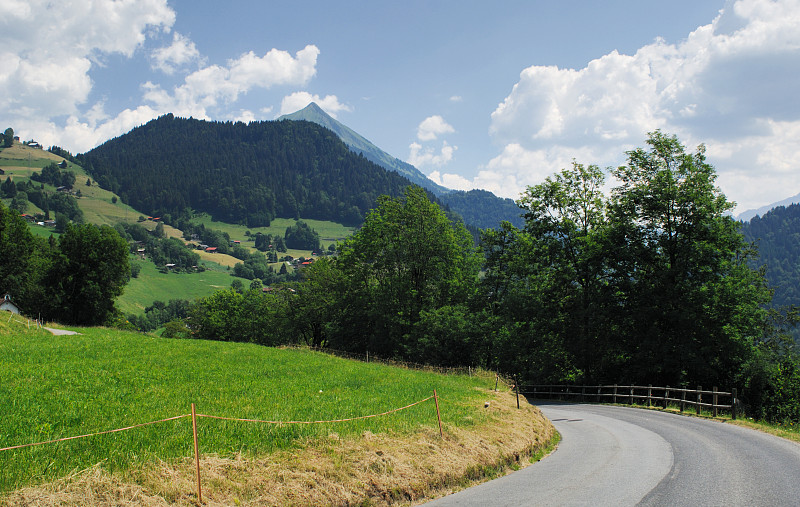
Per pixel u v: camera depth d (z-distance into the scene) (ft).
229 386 56.34
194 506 24.04
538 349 135.95
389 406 50.52
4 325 114.73
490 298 167.43
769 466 38.17
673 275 115.24
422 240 163.43
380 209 177.68
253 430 35.01
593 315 123.24
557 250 136.05
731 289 104.17
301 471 29.48
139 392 48.21
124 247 252.21
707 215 114.93
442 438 40.75
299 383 63.87
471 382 88.63
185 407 41.63
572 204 137.69
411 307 163.84
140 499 23.11
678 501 28.40
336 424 39.34
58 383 50.06
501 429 48.78
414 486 32.37
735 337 103.45
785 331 130.93
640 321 118.93
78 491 22.35
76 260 240.73
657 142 122.72
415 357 148.56
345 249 187.73
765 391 102.89
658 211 119.85
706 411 78.95
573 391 128.57
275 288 280.10
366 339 180.65
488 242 168.76
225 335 318.04
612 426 65.00
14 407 37.52
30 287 234.79
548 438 53.31
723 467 37.81
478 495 31.76
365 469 31.91
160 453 27.99
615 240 125.59
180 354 86.33
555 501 29.01
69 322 242.37
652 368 111.14
